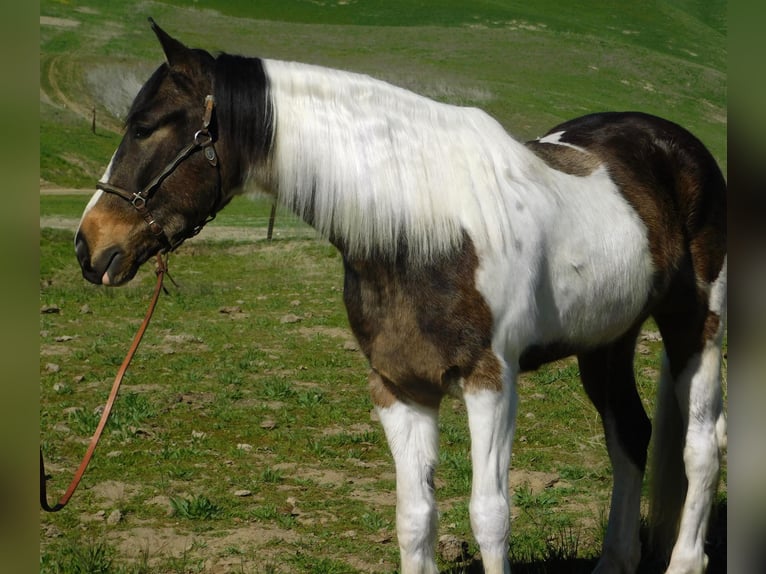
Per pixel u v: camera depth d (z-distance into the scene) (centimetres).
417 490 350
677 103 4916
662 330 437
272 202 358
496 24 6391
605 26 6844
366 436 609
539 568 413
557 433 624
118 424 621
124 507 494
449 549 432
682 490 431
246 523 476
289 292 1162
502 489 334
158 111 338
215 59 348
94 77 3953
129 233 339
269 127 341
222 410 665
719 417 426
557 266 362
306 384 744
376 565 427
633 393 440
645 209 402
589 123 438
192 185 343
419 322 334
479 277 332
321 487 527
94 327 946
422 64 4922
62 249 1397
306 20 6350
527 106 4072
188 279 1259
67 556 429
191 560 429
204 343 882
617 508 425
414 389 347
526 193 356
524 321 344
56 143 3189
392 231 331
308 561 429
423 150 343
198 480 536
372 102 347
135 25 5269
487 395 332
